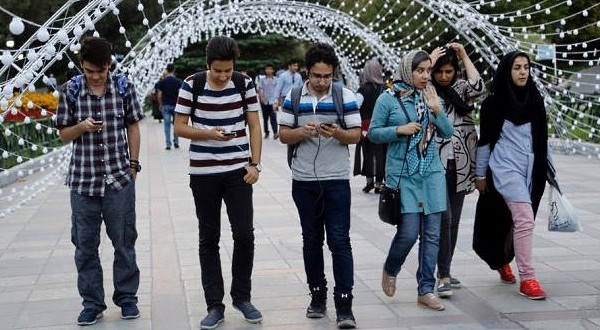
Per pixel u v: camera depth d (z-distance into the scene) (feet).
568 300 16.92
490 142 17.34
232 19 52.65
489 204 17.78
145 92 56.95
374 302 17.08
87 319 15.71
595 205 28.45
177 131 14.89
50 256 22.20
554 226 17.66
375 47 54.65
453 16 34.06
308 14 53.42
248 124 15.38
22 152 42.45
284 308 16.72
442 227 17.06
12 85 15.33
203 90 14.92
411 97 16.15
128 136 15.96
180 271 20.11
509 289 17.89
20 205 28.04
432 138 16.14
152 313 16.52
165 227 26.25
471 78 17.39
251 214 15.38
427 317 15.94
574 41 50.85
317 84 14.88
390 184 16.15
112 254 22.08
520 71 16.81
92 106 15.25
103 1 17.51
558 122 33.91
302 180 15.23
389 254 16.57
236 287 15.76
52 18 16.11
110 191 15.47
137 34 76.33
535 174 17.13
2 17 56.39
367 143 32.17
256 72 115.55
